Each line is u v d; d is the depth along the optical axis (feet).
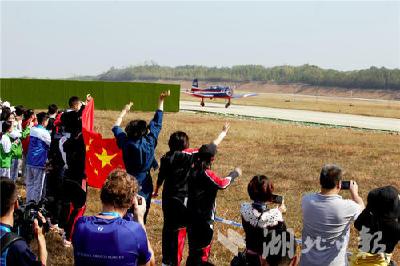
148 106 142.92
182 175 18.60
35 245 22.26
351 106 244.22
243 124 106.52
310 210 14.70
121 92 141.69
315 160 59.21
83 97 141.08
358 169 54.54
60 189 23.50
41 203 12.84
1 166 29.48
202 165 18.04
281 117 139.03
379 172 53.01
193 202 18.02
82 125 22.36
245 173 47.78
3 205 10.37
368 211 14.43
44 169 26.96
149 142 19.03
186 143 19.04
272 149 67.77
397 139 89.66
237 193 37.37
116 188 10.82
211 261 22.33
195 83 249.14
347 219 14.38
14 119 31.63
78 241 10.62
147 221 28.32
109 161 22.65
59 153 23.81
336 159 61.26
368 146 76.95
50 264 20.88
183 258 22.35
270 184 14.49
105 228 10.55
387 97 622.95
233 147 67.82
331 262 14.52
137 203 11.83
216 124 101.81
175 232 18.98
